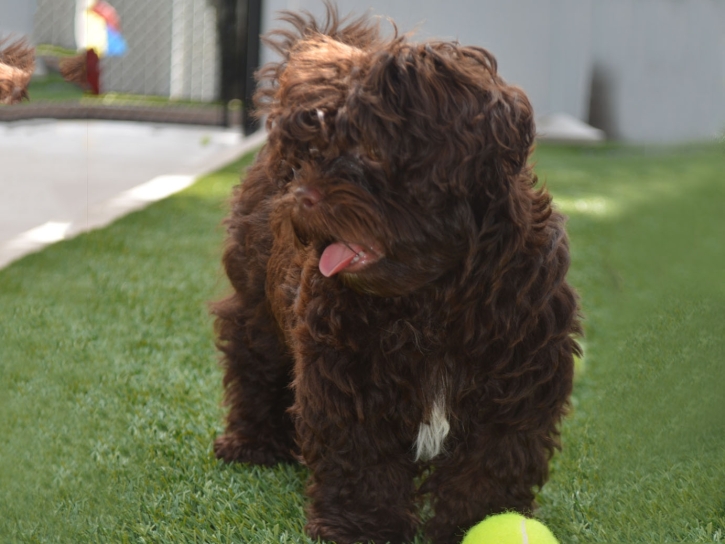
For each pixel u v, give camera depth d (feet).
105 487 4.17
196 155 10.42
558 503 4.12
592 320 5.51
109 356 5.08
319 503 3.95
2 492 4.14
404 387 3.74
